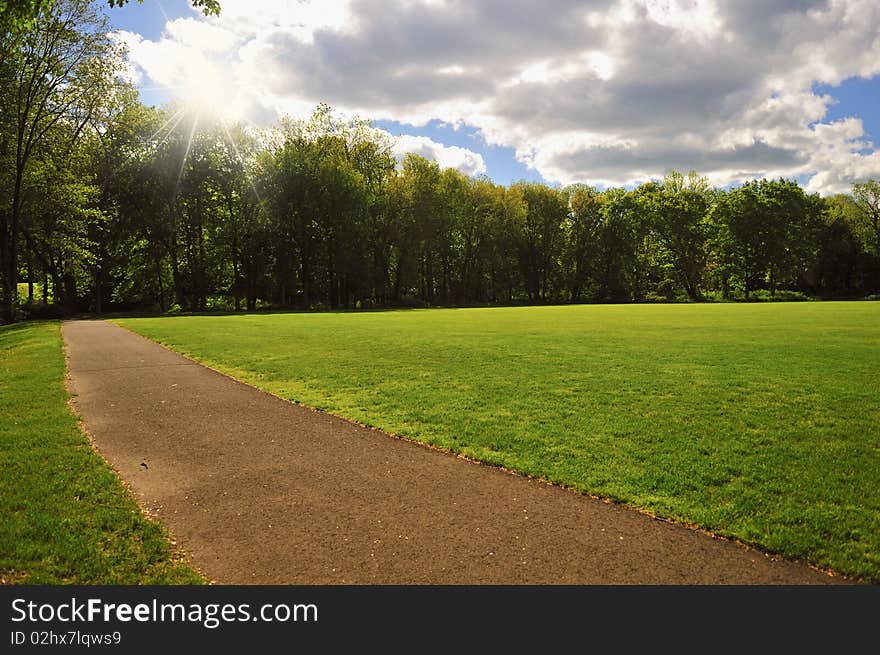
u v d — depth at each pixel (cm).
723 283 8238
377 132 6638
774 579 422
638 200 8150
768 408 936
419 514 533
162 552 461
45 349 1781
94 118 3978
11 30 972
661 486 597
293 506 554
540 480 622
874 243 7875
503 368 1359
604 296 8325
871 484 598
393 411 934
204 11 956
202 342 1995
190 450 736
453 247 7706
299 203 5772
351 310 5553
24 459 678
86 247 4044
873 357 1496
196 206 5181
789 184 7794
